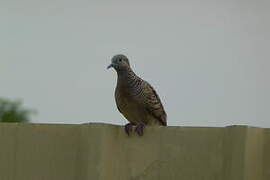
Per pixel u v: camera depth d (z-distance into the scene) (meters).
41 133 12.87
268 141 11.66
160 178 12.23
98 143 12.27
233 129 11.62
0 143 13.03
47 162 12.78
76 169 12.59
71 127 12.73
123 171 12.43
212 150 11.90
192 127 12.10
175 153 12.17
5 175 12.97
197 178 11.97
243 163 11.40
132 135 12.48
